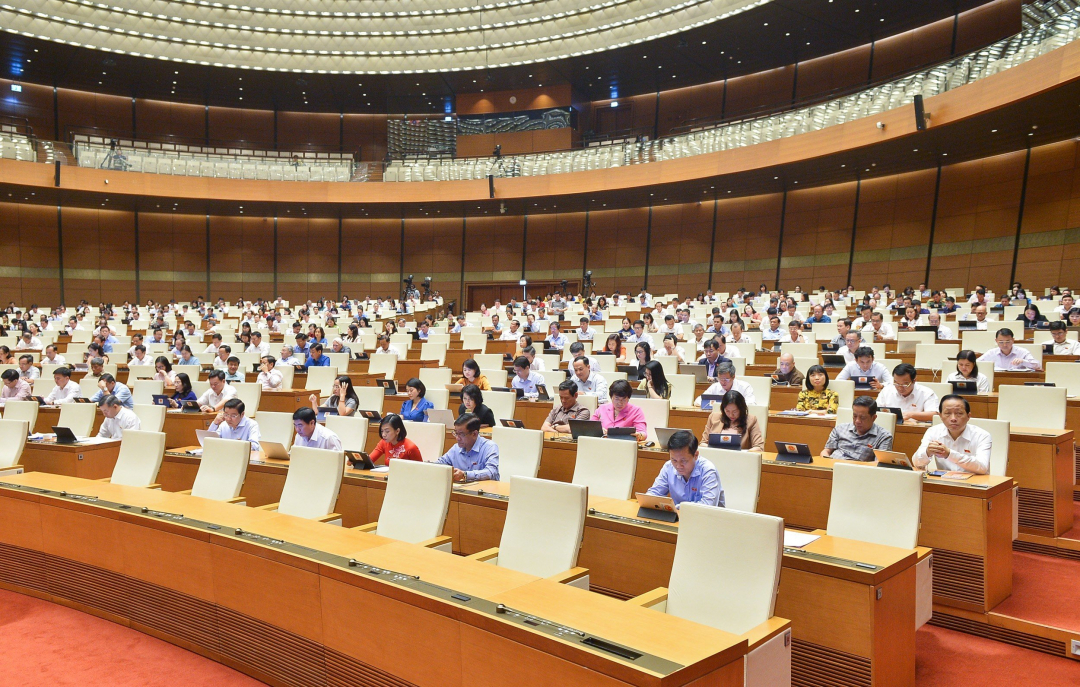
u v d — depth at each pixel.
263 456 6.21
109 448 7.16
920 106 16.00
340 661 3.33
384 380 10.16
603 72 25.48
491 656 2.71
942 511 4.35
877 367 8.02
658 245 26.45
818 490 4.95
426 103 28.84
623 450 5.13
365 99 28.33
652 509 4.16
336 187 24.94
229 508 4.66
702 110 26.62
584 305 21.27
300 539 3.89
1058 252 18.06
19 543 5.09
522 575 3.28
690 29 21.20
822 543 3.64
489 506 4.76
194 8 21.84
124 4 21.00
